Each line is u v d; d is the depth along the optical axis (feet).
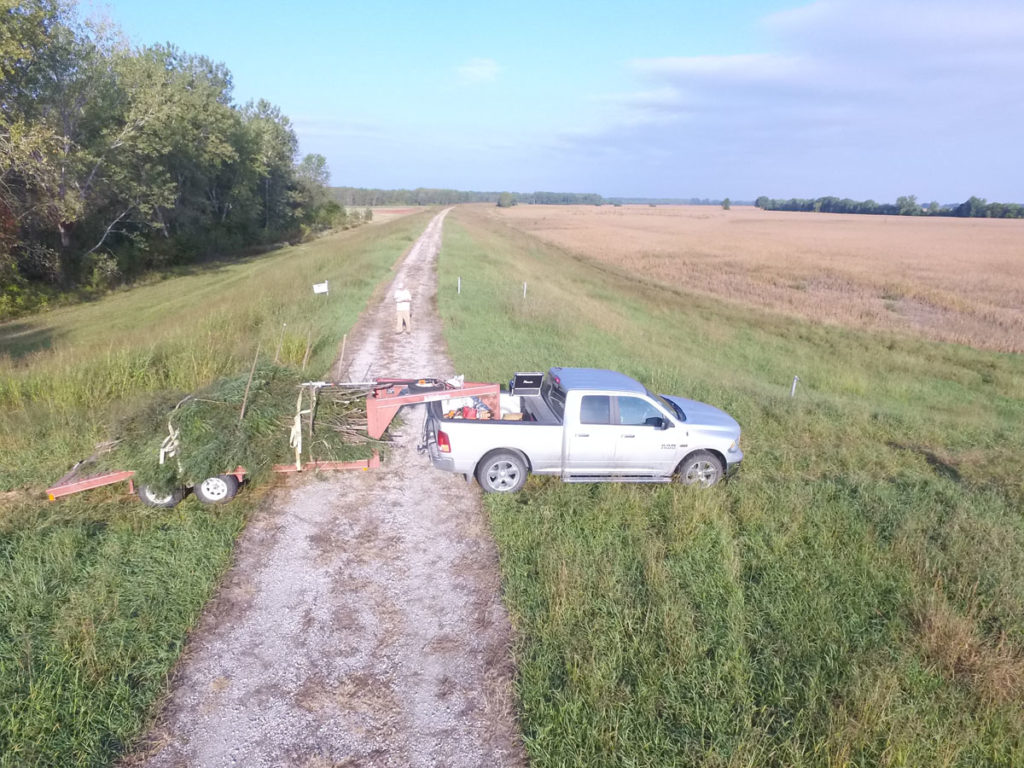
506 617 21.26
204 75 189.88
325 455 29.09
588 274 145.48
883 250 214.69
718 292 124.36
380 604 21.76
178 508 27.09
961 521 28.35
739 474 33.76
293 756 15.88
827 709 17.37
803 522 27.94
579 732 16.37
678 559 24.61
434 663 19.15
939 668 19.30
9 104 95.14
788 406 46.47
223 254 173.68
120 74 119.14
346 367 49.96
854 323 95.45
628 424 30.32
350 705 17.53
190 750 15.89
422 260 122.21
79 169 104.58
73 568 22.11
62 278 111.86
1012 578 24.02
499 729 16.89
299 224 240.53
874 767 15.96
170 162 145.18
